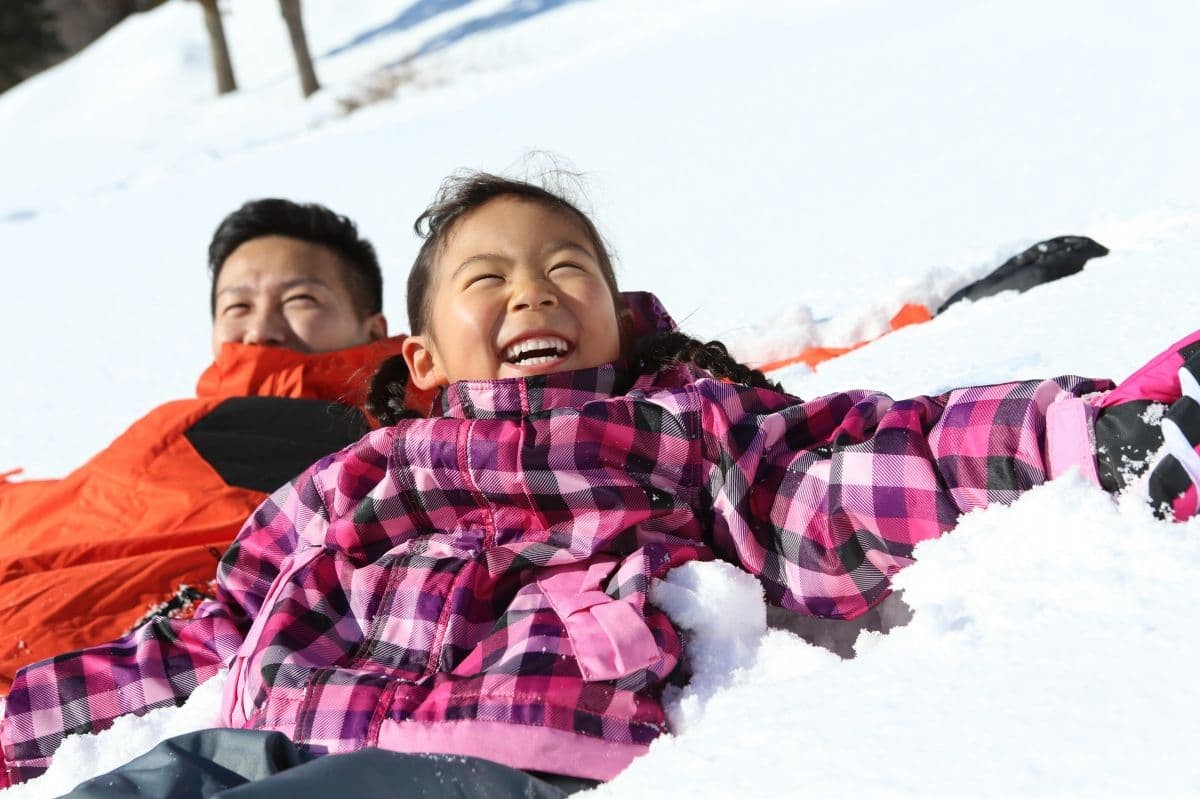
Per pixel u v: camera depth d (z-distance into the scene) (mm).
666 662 2807
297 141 31703
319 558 3301
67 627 4137
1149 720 1952
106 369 10508
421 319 3791
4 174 40812
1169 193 7516
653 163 15031
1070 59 14773
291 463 4977
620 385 3467
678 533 3246
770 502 3156
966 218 8578
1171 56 13234
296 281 5539
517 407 3336
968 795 1898
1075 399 2791
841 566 3006
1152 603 2301
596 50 32781
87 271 17609
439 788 2301
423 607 3074
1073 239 5879
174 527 4680
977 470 2859
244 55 53125
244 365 5344
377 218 15320
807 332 6191
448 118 26938
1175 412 2598
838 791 2004
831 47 22094
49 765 3412
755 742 2248
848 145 13289
